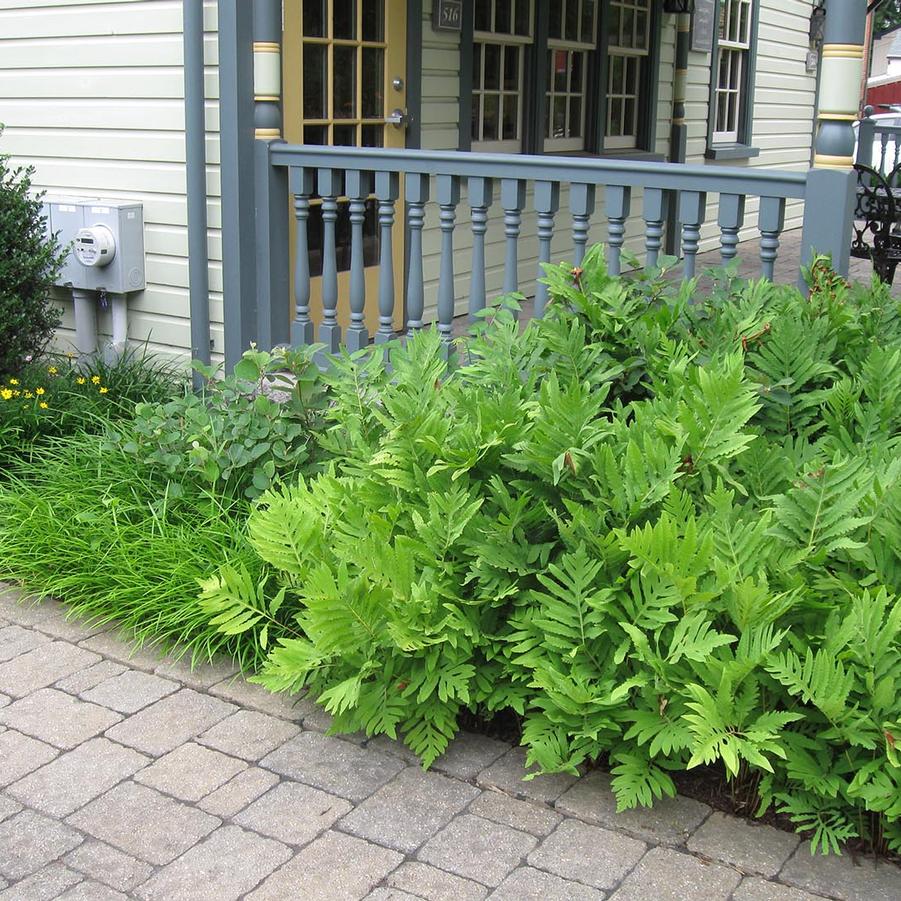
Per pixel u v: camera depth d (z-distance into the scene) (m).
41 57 5.54
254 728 2.95
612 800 2.64
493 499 2.89
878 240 6.78
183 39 5.02
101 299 5.56
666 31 8.86
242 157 5.00
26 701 3.07
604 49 7.95
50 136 5.61
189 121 5.02
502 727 2.97
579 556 2.68
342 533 3.11
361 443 3.34
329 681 3.00
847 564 2.71
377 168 4.80
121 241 5.31
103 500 3.88
